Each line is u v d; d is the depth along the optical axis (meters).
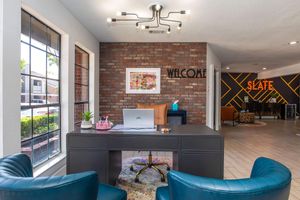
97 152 2.44
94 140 2.45
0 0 1.95
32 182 1.00
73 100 3.71
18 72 2.17
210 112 5.81
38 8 2.58
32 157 2.76
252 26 4.25
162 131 2.53
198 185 1.01
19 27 2.19
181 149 2.40
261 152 4.63
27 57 2.65
